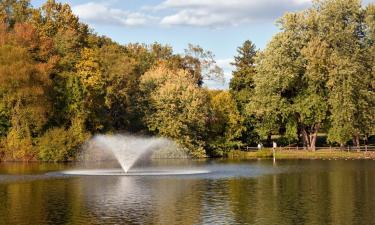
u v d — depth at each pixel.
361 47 94.50
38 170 60.41
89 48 92.88
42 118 79.12
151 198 36.19
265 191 39.94
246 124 102.69
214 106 98.50
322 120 95.62
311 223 27.66
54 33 96.12
